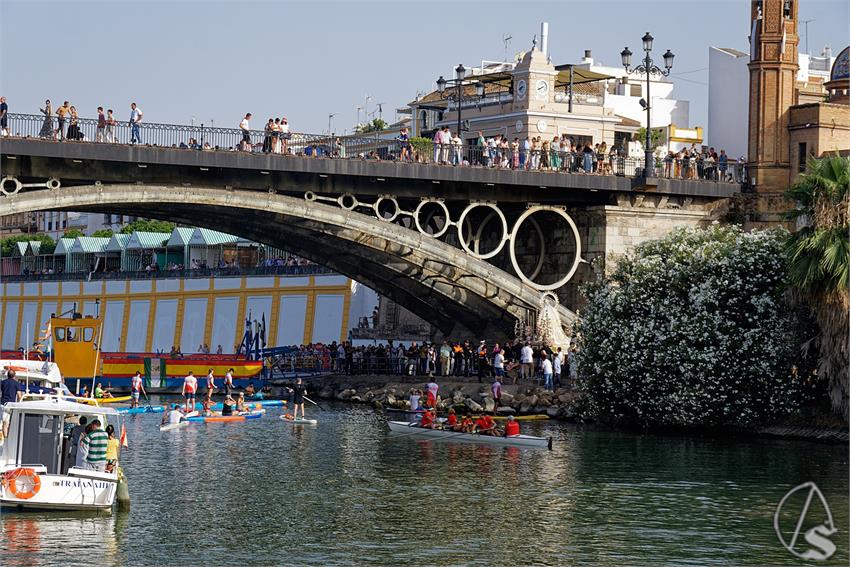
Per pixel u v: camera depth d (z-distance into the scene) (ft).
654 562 103.04
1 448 117.50
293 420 199.52
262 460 154.10
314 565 101.04
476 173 203.10
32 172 177.06
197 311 328.08
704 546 108.17
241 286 316.60
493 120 287.48
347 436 179.42
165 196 184.34
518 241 232.12
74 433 121.60
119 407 225.15
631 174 226.99
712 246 178.29
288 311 304.71
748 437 172.35
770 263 173.17
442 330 238.48
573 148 224.94
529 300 214.69
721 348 170.19
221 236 344.49
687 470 143.13
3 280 401.90
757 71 226.99
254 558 103.04
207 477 140.56
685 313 175.94
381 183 201.46
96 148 176.86
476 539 110.11
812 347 169.37
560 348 210.59
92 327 257.34
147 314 343.26
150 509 121.29
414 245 203.62
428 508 123.03
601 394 184.85
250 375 265.13
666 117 358.23
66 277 374.63
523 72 278.26
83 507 117.39
